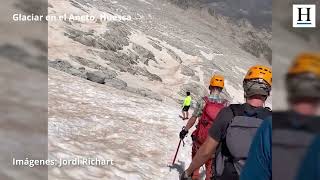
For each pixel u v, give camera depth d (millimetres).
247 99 2906
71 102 14523
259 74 2820
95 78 33094
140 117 15125
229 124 2834
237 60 121438
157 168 8219
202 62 88500
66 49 52750
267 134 1486
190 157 10164
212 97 5586
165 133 12914
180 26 156125
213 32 199625
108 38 68438
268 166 1466
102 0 118688
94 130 10648
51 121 9828
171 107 21531
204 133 5566
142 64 67062
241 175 1601
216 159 2938
